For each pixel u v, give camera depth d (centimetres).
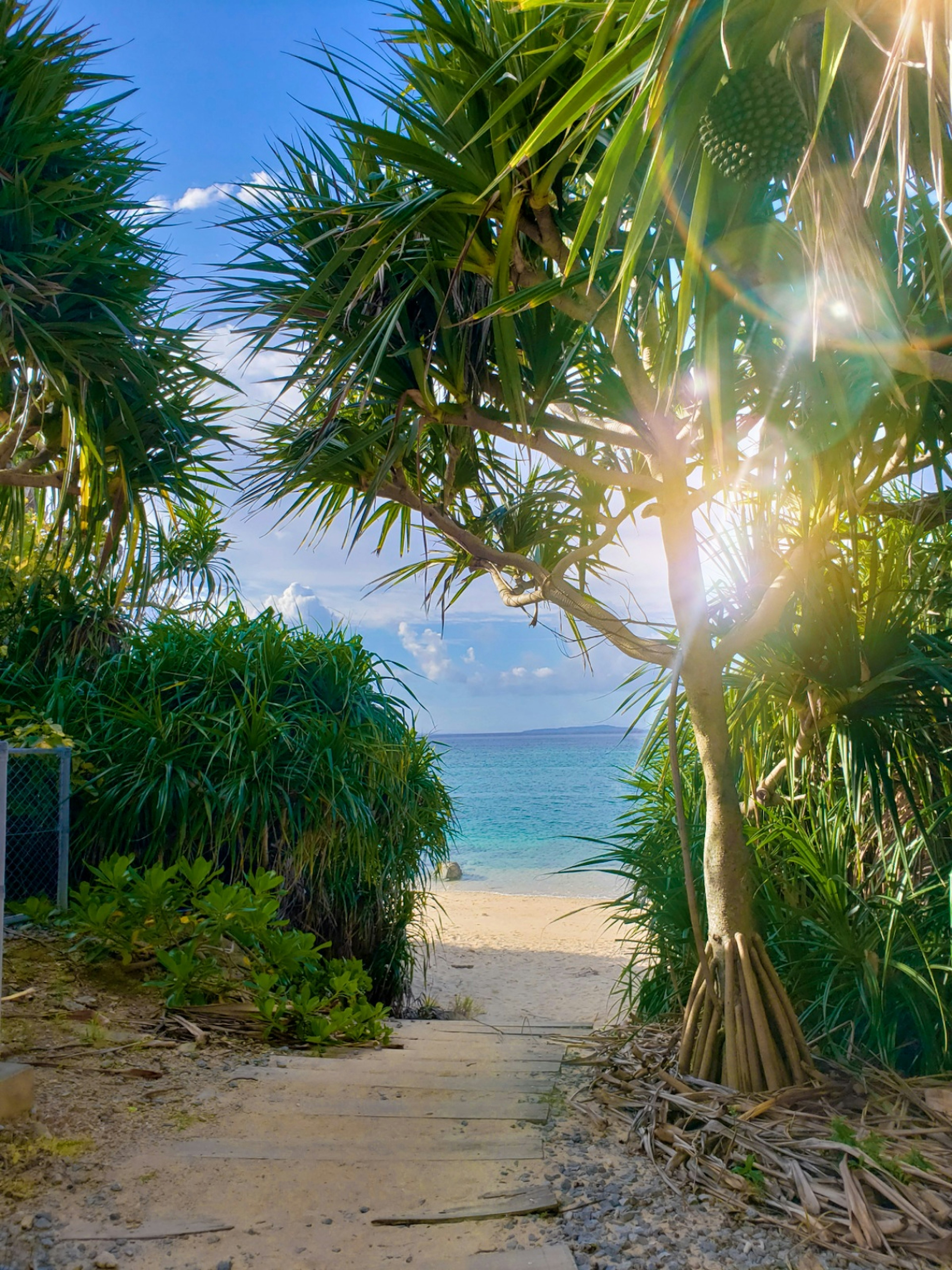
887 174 156
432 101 255
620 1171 241
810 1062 277
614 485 308
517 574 386
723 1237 207
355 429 326
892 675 292
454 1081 311
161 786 468
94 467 413
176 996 362
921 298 218
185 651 531
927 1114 257
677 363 202
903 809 341
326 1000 385
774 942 315
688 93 146
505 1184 232
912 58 134
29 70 371
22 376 389
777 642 314
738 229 184
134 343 390
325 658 553
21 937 405
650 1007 367
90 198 399
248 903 401
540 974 866
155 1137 252
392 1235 205
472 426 314
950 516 313
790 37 138
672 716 281
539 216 251
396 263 293
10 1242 192
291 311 280
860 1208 211
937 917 294
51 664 531
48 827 475
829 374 220
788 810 356
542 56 230
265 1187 226
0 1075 247
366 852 507
